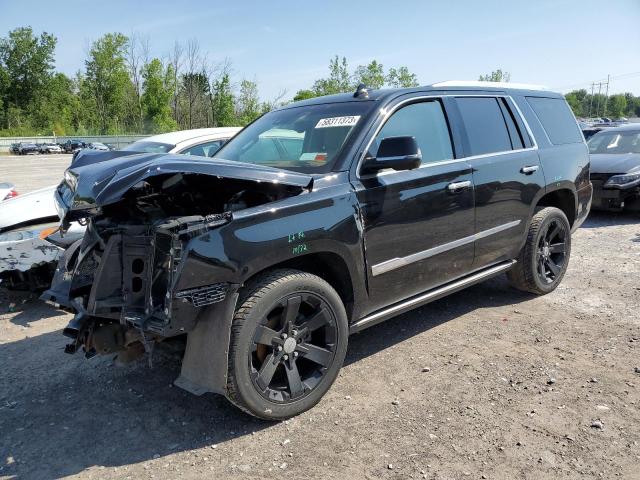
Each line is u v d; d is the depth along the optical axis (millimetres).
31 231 5277
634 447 2855
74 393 3771
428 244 3967
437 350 4168
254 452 2980
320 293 3297
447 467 2764
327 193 3357
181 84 57594
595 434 2980
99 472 2877
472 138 4434
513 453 2850
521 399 3385
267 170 3129
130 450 3064
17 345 4680
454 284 4344
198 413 3428
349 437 3070
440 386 3604
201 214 3342
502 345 4203
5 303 5867
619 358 3879
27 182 21016
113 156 3635
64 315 5457
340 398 3508
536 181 4898
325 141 3807
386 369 3889
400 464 2809
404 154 3393
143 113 67312
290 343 3227
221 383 2973
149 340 3125
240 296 3068
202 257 2840
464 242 4250
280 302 3125
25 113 90750
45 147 57156
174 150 7293
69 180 3771
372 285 3637
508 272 5172
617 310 4832
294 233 3139
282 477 2754
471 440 2982
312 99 4625
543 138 5160
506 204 4613
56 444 3156
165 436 3191
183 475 2816
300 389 3289
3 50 90188
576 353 3996
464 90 4578
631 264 6309
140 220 3277
